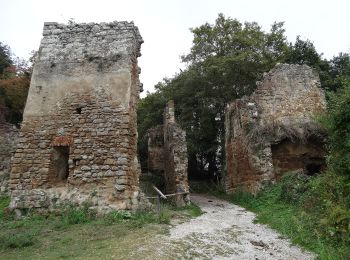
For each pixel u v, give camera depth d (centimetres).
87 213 915
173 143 1368
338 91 1119
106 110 1018
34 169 992
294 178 1160
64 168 1045
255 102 1546
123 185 945
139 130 2452
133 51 1090
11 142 1468
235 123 1617
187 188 1252
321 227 729
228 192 1641
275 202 1110
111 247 639
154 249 624
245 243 721
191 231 790
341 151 911
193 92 2209
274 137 1402
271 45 2327
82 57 1073
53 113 1034
